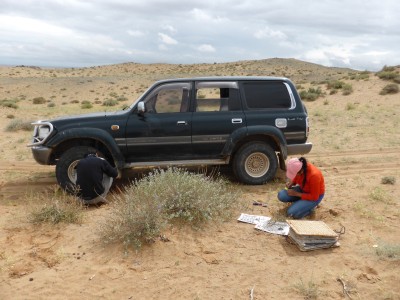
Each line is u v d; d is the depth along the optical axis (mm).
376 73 35062
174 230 5137
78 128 6738
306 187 5645
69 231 5336
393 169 8539
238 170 7184
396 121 15125
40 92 57719
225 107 7109
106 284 4094
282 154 7184
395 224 5387
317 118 16656
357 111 18812
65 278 4215
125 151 6918
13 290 4008
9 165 9305
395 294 3795
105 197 6625
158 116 6914
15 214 6004
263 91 7242
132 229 4871
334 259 4477
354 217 5672
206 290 3963
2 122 16438
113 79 75062
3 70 114188
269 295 3855
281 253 4664
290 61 139500
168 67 140625
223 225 5426
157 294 3914
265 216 5742
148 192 5543
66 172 6664
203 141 7035
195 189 5598
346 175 8133
